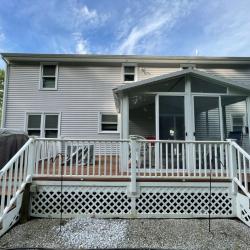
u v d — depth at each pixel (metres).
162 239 3.92
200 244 3.74
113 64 11.34
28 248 3.58
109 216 4.92
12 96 10.96
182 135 6.62
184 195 5.12
